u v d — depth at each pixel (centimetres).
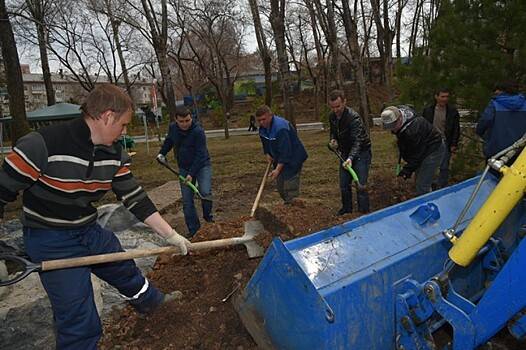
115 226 517
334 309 209
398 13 2927
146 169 1331
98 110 237
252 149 1631
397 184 717
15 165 225
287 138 504
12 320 305
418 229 267
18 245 484
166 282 375
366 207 543
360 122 516
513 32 567
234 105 4788
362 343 223
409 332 229
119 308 353
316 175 946
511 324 208
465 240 208
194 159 547
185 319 324
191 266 385
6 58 1089
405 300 227
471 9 605
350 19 1564
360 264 230
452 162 640
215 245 315
